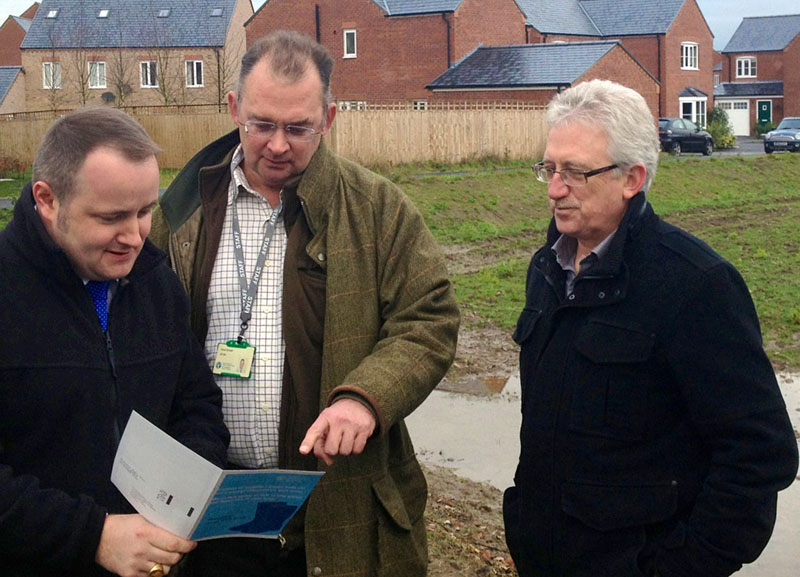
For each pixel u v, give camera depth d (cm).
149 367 257
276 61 287
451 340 303
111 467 244
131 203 231
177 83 4816
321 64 296
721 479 254
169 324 267
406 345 291
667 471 265
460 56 4225
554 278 287
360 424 269
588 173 267
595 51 3909
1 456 235
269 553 305
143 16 4931
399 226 310
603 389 266
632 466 266
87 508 229
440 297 305
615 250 266
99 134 229
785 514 600
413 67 4288
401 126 2777
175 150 3212
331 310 297
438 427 762
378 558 300
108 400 245
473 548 515
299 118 289
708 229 2053
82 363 239
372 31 4347
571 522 274
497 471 666
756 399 255
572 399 272
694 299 258
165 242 313
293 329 298
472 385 884
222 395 293
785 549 553
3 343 231
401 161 2786
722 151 4641
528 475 285
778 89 6706
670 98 5169
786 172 3228
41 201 235
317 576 293
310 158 303
